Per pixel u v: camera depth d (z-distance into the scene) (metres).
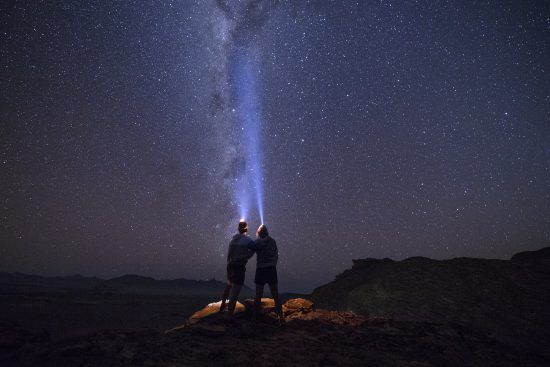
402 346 6.80
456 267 12.23
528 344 7.59
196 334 6.76
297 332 7.40
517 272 11.64
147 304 34.12
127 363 4.78
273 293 8.32
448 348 6.76
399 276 11.80
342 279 14.27
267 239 8.56
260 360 5.29
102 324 16.34
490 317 8.96
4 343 6.32
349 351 6.16
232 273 8.25
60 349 5.21
